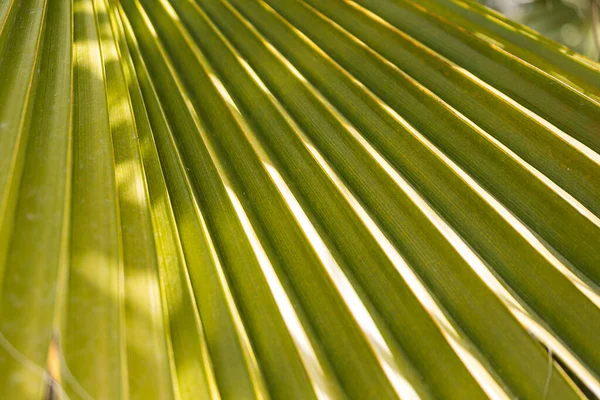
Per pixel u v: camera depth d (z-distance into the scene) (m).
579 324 0.39
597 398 0.39
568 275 0.40
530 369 0.38
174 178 0.43
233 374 0.37
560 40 0.66
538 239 0.42
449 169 0.43
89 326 0.34
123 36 0.49
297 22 0.51
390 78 0.47
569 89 0.46
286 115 0.45
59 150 0.38
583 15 0.65
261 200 0.42
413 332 0.39
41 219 0.36
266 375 0.37
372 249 0.41
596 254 0.41
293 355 0.37
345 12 0.51
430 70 0.48
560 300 0.40
